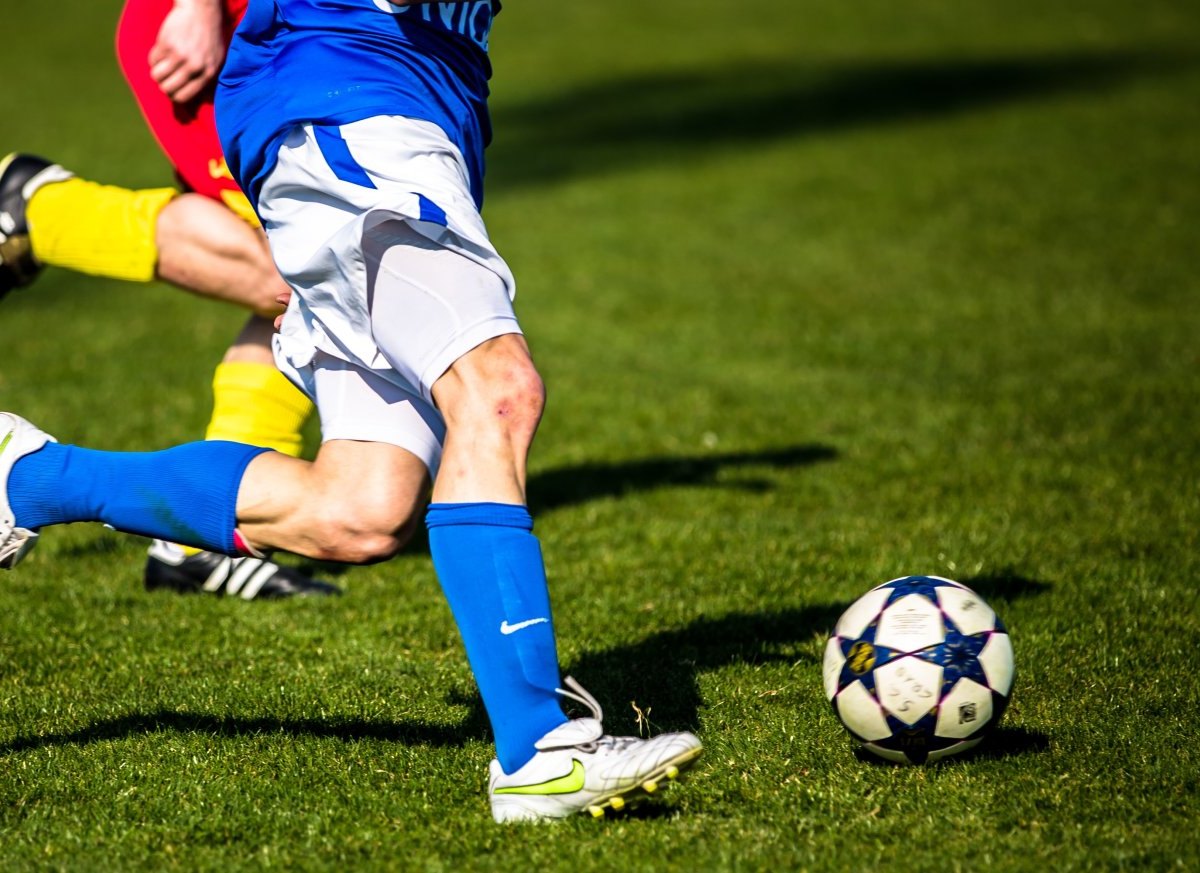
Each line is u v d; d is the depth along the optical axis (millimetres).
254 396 14430
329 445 9844
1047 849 8594
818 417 24297
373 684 12461
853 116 63594
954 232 41531
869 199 46812
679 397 25875
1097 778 9812
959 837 8867
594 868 8469
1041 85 69000
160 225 13805
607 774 8875
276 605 15258
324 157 9414
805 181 50312
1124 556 16375
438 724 11430
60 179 14062
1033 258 37844
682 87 72500
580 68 79062
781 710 11531
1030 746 10578
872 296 34281
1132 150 53344
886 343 29750
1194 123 58188
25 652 13500
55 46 87188
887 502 19188
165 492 9672
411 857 8742
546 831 9008
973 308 32656
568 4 102438
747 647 13414
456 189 9438
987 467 20781
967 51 80312
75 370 27609
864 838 8898
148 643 13852
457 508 8922
